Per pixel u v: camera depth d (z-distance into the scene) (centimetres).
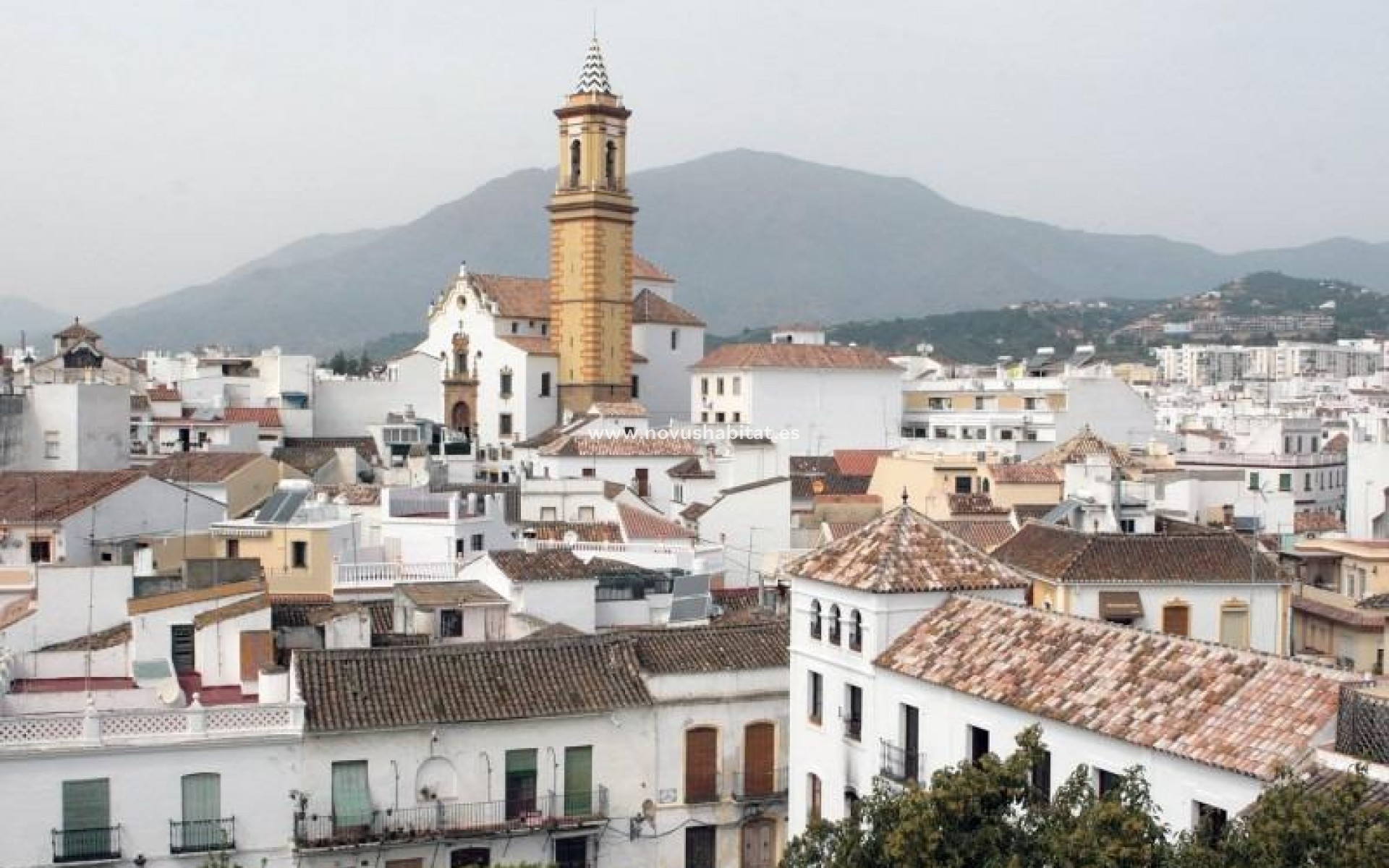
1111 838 3272
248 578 6569
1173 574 6372
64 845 5222
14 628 6322
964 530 8719
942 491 10244
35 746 5188
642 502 11062
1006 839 3575
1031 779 4478
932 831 3553
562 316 16712
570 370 16625
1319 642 7250
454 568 7825
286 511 7788
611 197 16612
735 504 10500
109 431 10788
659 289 18375
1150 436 15825
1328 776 3591
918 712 5081
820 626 5669
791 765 5844
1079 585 6294
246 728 5459
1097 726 4247
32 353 19175
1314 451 15088
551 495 10906
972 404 16700
